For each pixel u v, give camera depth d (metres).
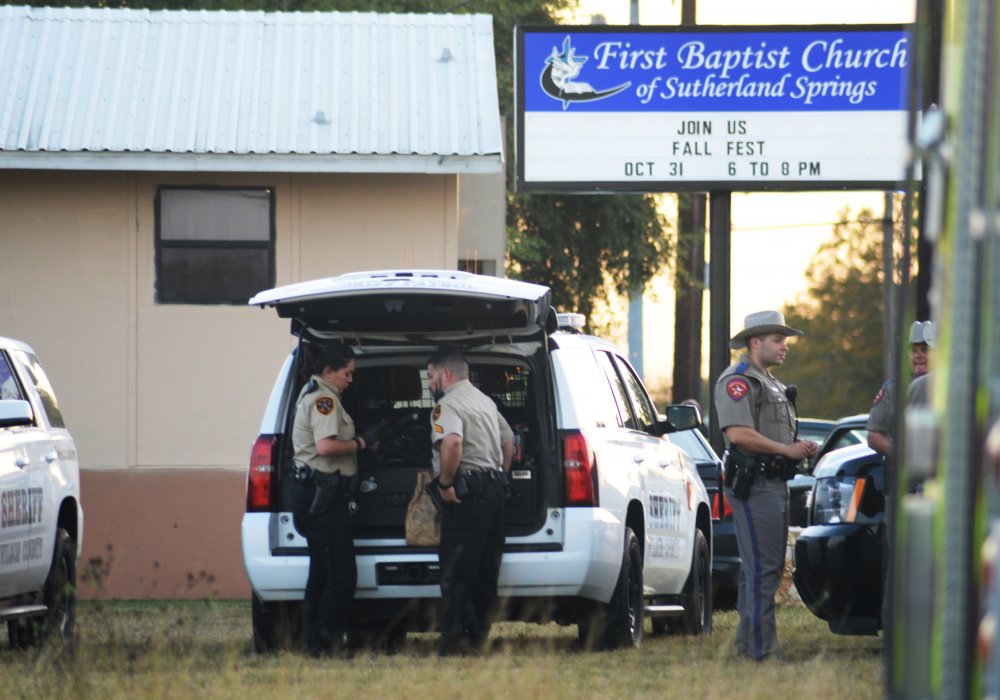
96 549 59.50
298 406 34.22
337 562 33.84
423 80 64.81
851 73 65.94
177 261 60.81
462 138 60.94
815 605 36.09
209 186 60.84
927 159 13.65
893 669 14.50
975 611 12.59
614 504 35.50
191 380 60.50
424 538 34.12
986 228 12.67
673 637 41.97
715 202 66.38
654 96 66.06
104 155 58.94
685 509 42.31
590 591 34.72
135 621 45.91
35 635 39.19
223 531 59.94
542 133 66.06
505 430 34.62
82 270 60.41
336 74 64.81
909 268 15.93
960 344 12.70
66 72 63.44
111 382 60.22
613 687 29.09
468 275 34.38
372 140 60.53
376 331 35.00
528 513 34.75
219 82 63.81
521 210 112.31
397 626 37.84
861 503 35.22
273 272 61.06
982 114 12.76
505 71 110.88
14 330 60.19
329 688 28.17
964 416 12.66
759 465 34.34
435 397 33.97
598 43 66.12
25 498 37.50
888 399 33.81
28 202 60.38
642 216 114.31
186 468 60.16
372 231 61.28
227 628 44.75
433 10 106.00
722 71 66.12
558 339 36.19
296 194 61.19
